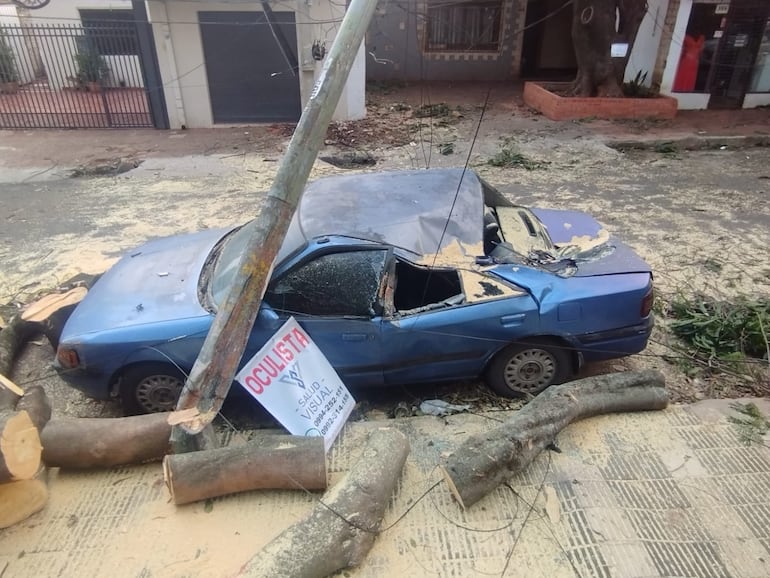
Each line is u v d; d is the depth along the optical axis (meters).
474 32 18.97
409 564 2.77
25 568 2.81
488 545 2.86
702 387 4.14
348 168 10.20
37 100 16.30
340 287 3.60
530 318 3.68
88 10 16.95
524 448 3.18
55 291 4.92
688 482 3.21
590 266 3.97
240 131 13.32
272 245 3.23
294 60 13.32
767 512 3.01
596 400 3.63
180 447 3.16
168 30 12.80
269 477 3.08
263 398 3.33
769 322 4.58
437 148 11.30
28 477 2.91
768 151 10.88
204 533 2.96
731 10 13.30
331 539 2.67
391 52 19.02
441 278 3.94
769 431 3.60
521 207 4.98
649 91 14.70
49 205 8.62
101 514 3.11
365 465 3.03
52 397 4.26
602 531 2.92
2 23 17.38
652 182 9.01
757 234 6.78
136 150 11.77
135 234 7.32
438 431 3.70
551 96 13.52
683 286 5.52
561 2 18.75
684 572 2.70
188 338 3.58
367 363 3.73
